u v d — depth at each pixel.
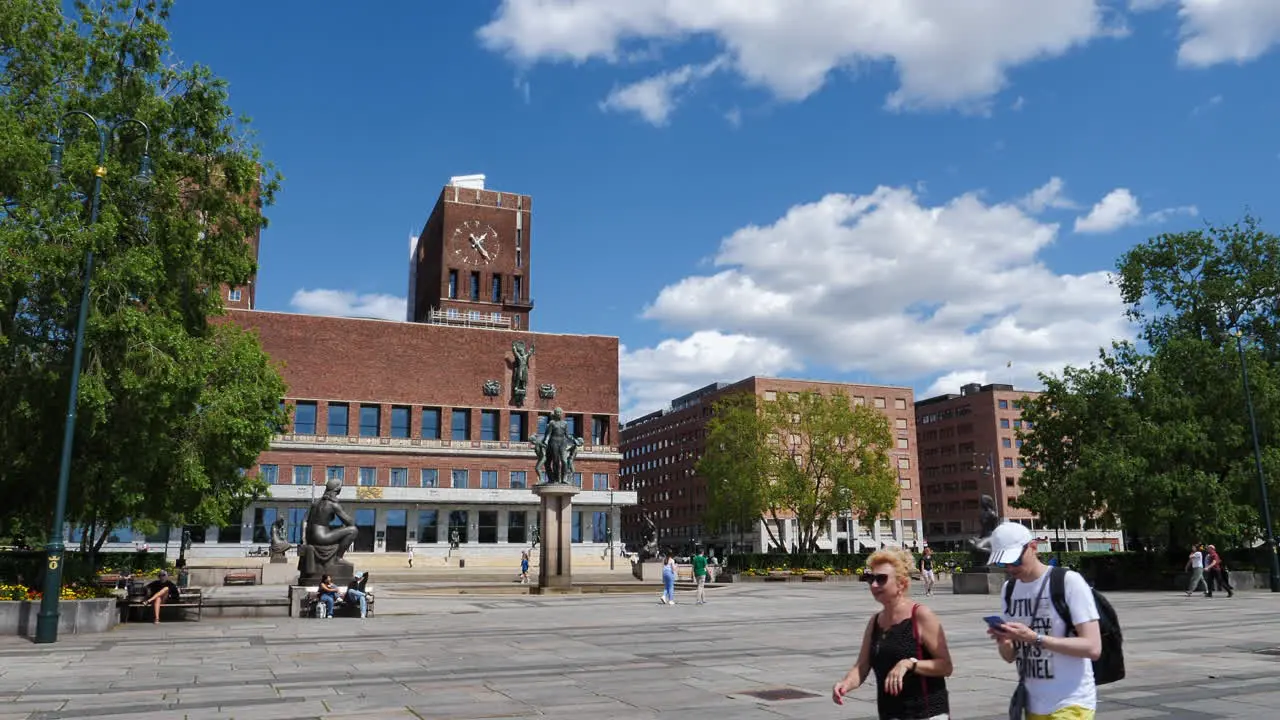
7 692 12.04
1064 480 46.84
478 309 112.69
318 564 30.69
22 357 23.81
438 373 94.44
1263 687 11.85
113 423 24.34
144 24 25.88
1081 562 46.12
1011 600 5.38
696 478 148.25
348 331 91.94
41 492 26.41
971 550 40.78
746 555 63.31
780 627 22.25
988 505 40.59
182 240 25.84
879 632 5.42
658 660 15.57
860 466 72.69
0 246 20.12
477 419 94.88
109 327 22.88
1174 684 12.12
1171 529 45.31
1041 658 5.14
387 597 38.38
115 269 23.45
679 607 30.67
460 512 90.19
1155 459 42.81
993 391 145.62
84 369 23.48
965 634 19.75
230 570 50.59
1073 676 5.06
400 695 11.80
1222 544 42.44
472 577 61.38
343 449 88.19
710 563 60.34
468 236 114.25
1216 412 43.62
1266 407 42.38
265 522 82.62
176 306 26.69
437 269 114.88
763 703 11.09
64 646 17.88
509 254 115.75
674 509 156.25
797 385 133.25
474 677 13.51
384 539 87.38
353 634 20.69
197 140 26.86
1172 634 19.22
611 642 18.73
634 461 177.12
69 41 25.33
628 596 38.72
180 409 24.95
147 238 25.36
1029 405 49.84
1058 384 47.59
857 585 51.06
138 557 52.62
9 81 24.19
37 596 21.08
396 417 92.75
